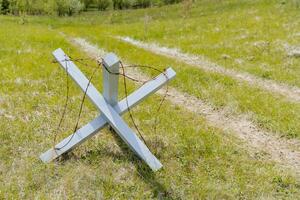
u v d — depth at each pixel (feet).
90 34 91.61
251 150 30.48
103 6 188.34
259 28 84.23
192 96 44.19
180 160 27.35
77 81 25.58
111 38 84.53
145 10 158.71
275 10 99.96
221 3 128.57
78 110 35.47
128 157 26.94
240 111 38.96
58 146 25.99
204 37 81.46
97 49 72.38
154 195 23.36
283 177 25.96
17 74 46.93
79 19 153.17
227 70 58.13
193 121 35.17
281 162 29.14
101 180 24.30
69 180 23.93
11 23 129.39
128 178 24.71
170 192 23.57
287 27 82.48
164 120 34.35
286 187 25.23
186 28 91.97
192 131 32.17
